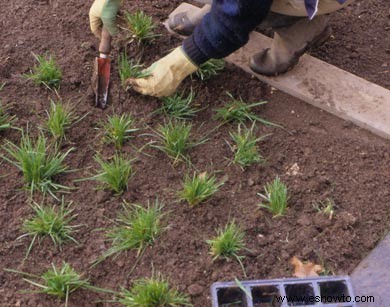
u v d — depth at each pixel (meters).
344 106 2.05
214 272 1.73
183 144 1.93
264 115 2.04
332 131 2.02
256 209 1.84
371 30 2.29
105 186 1.86
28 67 2.10
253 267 1.75
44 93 2.04
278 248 1.78
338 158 1.96
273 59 2.07
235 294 1.69
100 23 1.98
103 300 1.69
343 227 1.82
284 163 1.95
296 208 1.86
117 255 1.75
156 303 1.67
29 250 1.76
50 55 2.12
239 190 1.88
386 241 1.81
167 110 2.02
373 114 2.03
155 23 2.21
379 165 1.96
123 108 2.02
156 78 1.95
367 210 1.86
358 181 1.92
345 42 2.24
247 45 2.17
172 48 2.16
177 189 1.88
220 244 1.74
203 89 2.08
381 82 2.14
